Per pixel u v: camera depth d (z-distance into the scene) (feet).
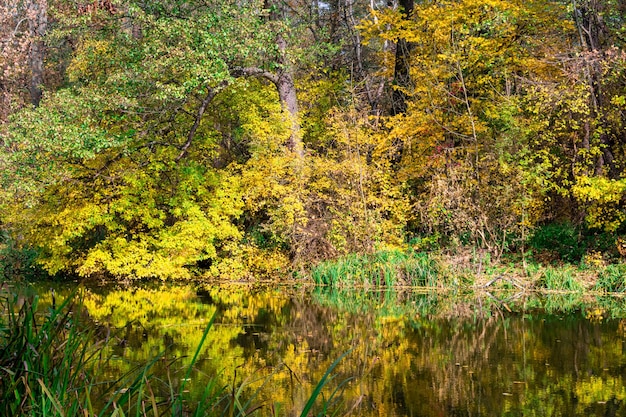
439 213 53.93
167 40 52.37
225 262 58.44
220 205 58.59
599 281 47.01
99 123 55.52
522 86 55.62
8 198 51.57
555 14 56.85
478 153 55.72
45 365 12.87
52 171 50.78
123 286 53.93
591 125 53.57
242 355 28.02
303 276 56.24
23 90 85.71
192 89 52.08
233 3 55.21
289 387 23.32
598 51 50.03
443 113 59.41
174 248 56.65
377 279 51.47
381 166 59.00
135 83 53.11
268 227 57.06
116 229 58.44
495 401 21.61
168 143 57.21
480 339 31.71
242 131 64.85
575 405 21.20
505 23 53.62
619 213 47.60
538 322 36.17
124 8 56.80
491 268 50.65
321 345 30.40
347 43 85.76
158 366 25.32
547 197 52.42
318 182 58.13
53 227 55.93
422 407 21.01
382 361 27.30
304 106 72.02
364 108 63.77
